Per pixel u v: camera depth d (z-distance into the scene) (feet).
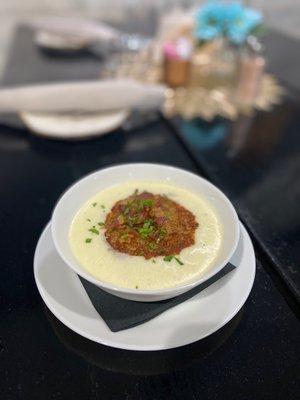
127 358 0.71
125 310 0.72
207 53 1.96
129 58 2.04
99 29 2.14
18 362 0.70
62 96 1.40
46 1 2.96
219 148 1.36
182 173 0.97
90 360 0.70
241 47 1.76
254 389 0.66
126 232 0.83
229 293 0.75
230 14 1.70
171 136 1.45
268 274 0.89
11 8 2.93
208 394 0.65
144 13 2.94
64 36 2.18
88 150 1.35
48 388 0.66
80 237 0.84
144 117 1.57
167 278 0.75
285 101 1.69
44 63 2.02
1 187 1.17
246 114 1.59
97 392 0.66
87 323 0.70
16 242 0.97
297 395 0.65
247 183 1.19
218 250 0.80
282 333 0.75
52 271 0.80
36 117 1.43
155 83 1.79
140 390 0.66
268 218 1.05
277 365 0.69
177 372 0.69
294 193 1.15
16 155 1.32
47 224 1.00
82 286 0.77
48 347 0.72
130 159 1.31
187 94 1.72
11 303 0.81
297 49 2.24
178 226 0.85
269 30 2.54
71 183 1.19
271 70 1.97
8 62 2.02
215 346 0.73
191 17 1.96
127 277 0.75
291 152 1.35
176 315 0.72
